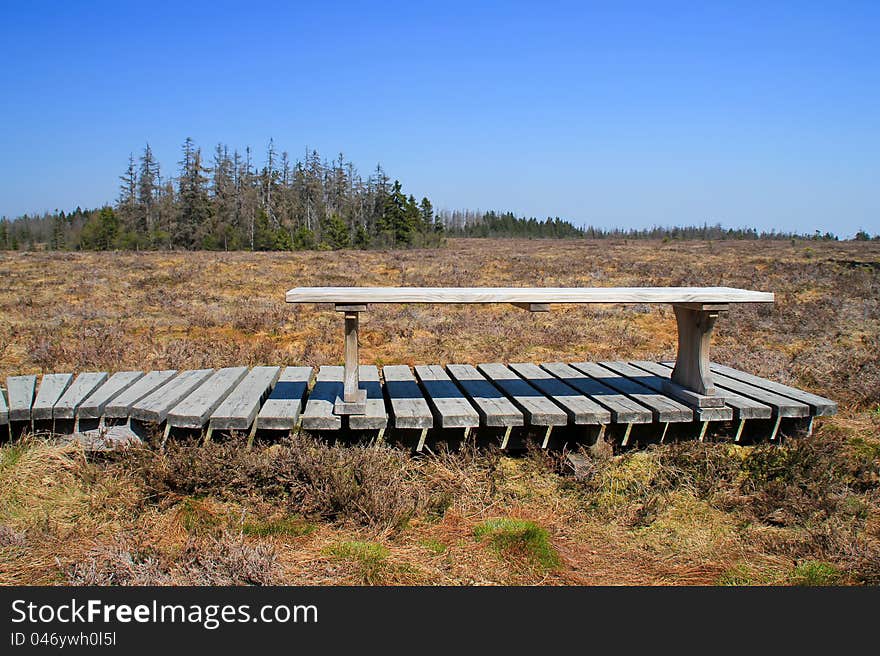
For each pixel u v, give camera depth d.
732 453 3.97
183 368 6.12
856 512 3.34
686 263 19.52
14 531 2.96
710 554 3.01
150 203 50.62
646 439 4.14
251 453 3.55
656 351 7.39
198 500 3.31
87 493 3.33
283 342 7.68
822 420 4.67
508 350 7.22
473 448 3.82
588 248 32.91
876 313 9.62
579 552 3.02
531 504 3.42
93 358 6.38
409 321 8.90
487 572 2.82
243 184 54.06
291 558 2.87
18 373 6.01
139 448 3.57
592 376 4.80
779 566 2.91
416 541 3.04
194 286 12.95
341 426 3.81
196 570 2.71
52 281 13.18
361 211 56.75
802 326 8.69
